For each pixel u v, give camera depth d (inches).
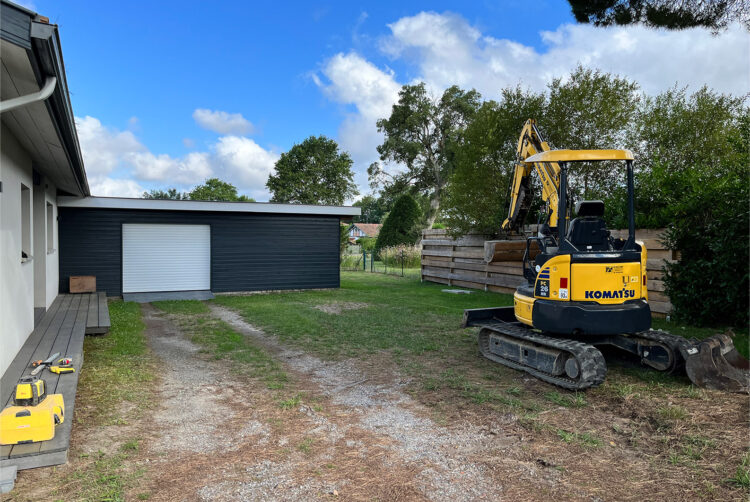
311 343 310.5
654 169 410.6
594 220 233.5
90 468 140.1
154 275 552.1
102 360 258.1
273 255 593.9
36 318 330.6
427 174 1558.8
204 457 149.4
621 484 134.6
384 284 682.2
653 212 392.5
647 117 549.0
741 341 293.3
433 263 702.5
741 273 310.7
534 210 547.2
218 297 546.9
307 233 609.9
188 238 564.1
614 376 237.5
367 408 195.5
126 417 181.0
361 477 137.8
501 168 584.1
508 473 140.9
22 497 123.5
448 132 1505.9
